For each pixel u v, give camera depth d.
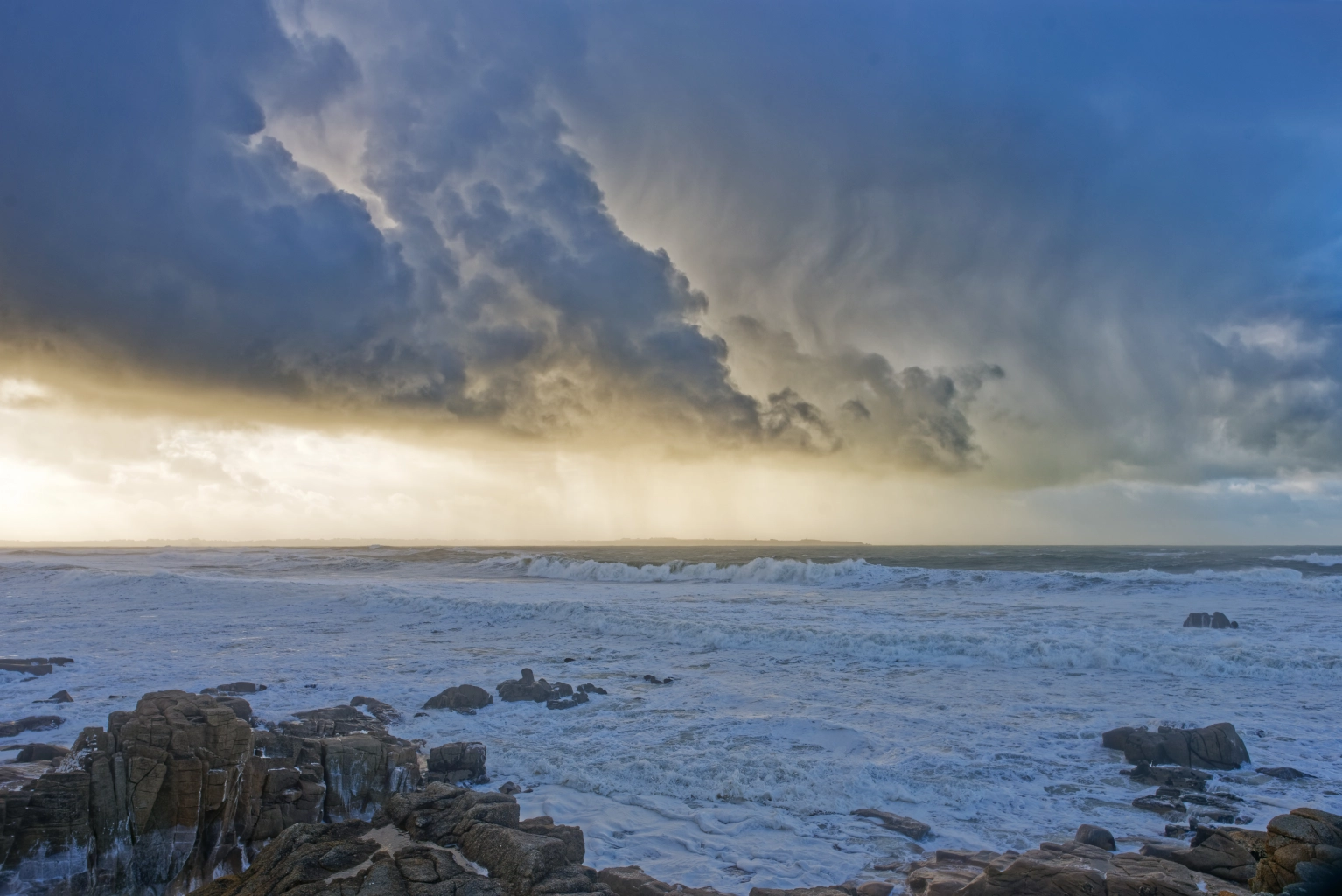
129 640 20.41
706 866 6.84
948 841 7.55
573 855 5.54
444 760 9.36
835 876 6.61
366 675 15.59
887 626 20.36
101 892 5.67
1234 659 15.41
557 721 12.12
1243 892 5.11
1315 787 9.04
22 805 5.56
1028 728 11.63
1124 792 8.98
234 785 6.27
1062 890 5.06
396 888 4.68
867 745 10.67
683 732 11.44
